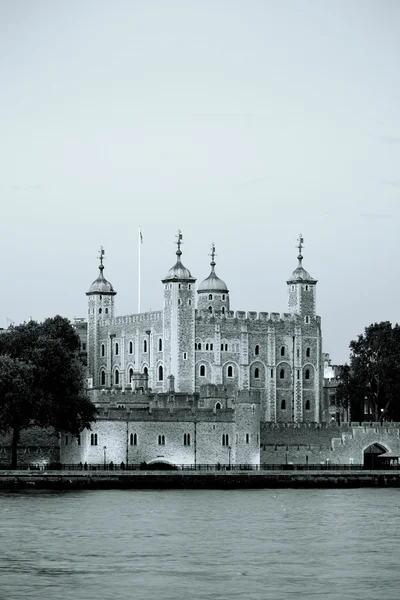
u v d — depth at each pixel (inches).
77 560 4940.9
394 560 4987.7
